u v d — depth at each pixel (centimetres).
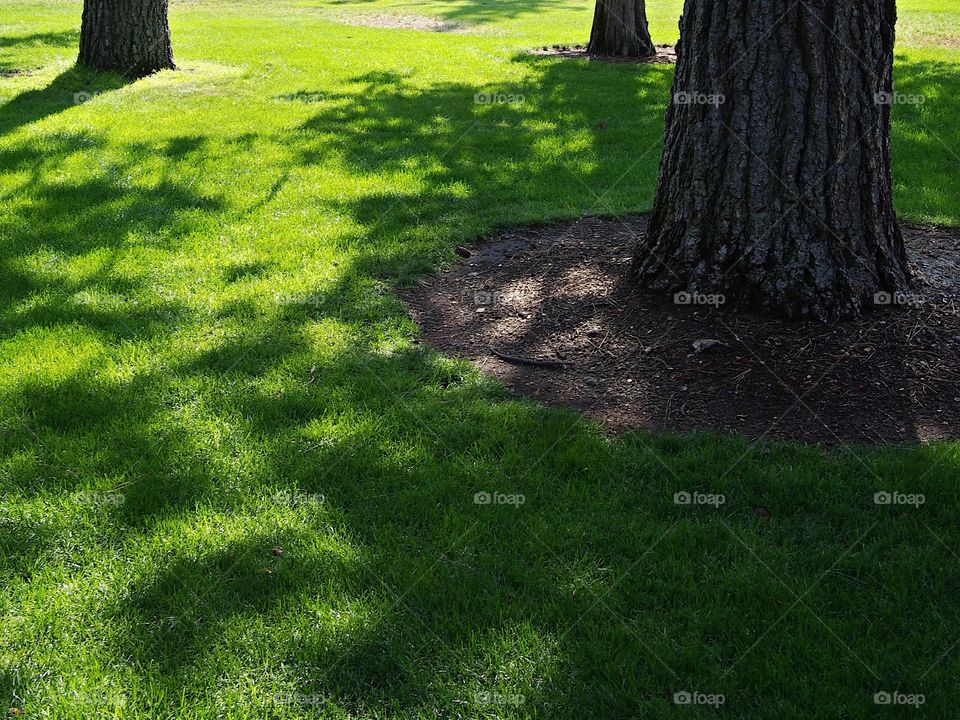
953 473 360
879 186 472
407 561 321
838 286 465
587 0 2862
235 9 2575
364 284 556
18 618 292
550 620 295
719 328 469
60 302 521
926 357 440
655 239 519
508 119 1004
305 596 304
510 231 658
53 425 402
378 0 2919
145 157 836
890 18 455
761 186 464
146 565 317
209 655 280
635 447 386
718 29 458
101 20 1233
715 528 334
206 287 550
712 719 257
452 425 406
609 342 476
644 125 971
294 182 768
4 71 1255
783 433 394
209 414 412
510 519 343
